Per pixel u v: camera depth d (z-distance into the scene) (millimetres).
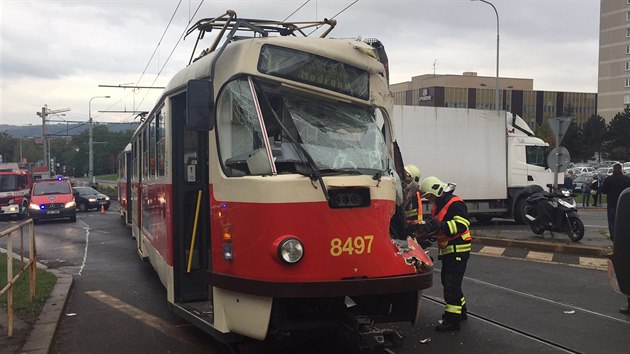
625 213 4082
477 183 18094
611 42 105812
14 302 7797
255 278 4711
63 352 6004
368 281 4711
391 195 5074
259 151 4824
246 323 4852
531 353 5742
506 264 11000
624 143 76188
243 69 4965
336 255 4684
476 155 18094
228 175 5094
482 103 108125
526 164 18828
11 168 31016
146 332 6750
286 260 4562
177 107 6445
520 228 17656
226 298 5062
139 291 9156
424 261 5152
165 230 6660
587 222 19125
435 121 17500
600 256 11805
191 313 5789
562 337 6250
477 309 7504
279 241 4586
